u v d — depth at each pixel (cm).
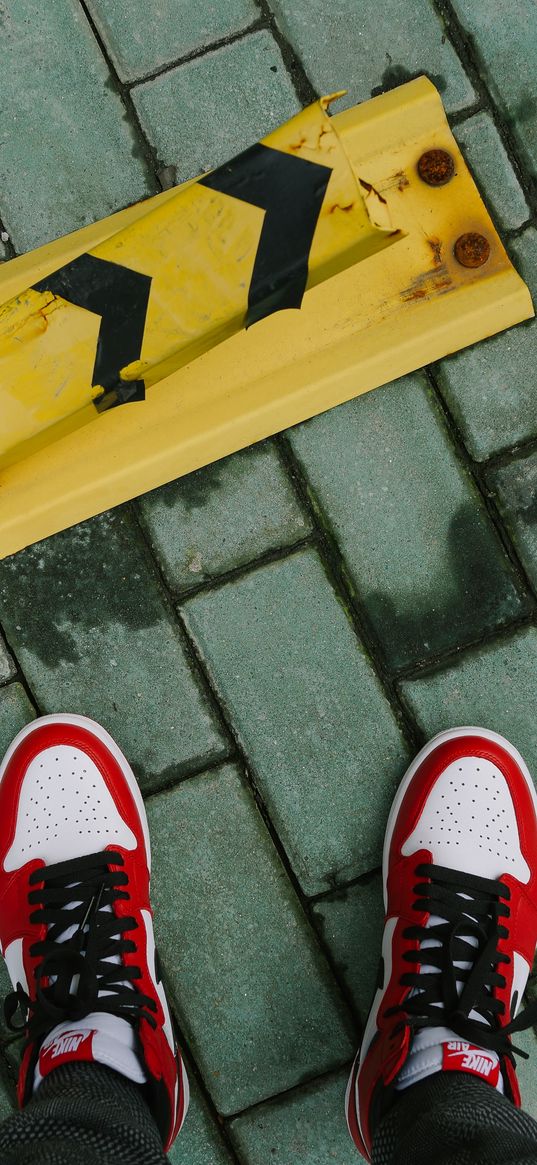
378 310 77
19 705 80
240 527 80
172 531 79
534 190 79
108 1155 65
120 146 79
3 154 79
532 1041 80
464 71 79
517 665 80
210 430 77
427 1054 74
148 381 71
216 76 79
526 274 79
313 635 80
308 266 67
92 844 79
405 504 80
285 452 79
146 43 79
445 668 80
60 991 76
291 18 79
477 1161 63
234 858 80
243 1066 80
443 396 79
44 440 72
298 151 65
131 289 68
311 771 80
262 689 80
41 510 78
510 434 79
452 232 77
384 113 77
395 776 80
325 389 78
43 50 79
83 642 80
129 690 80
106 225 78
